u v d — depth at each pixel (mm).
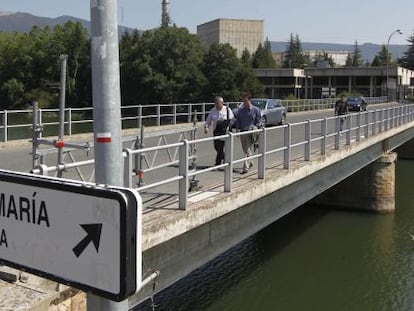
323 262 16812
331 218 22562
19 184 2316
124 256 2025
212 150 18078
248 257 17234
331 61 182125
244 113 12578
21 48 86375
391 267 16453
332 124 32281
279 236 19797
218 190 9812
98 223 2088
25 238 2320
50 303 5008
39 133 7598
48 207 2232
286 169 12492
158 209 8188
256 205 11047
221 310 12977
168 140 21469
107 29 2812
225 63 76250
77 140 22297
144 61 75250
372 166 23578
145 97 75125
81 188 2123
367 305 13680
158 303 13227
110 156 2855
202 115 32906
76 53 83562
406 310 13352
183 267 8461
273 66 139750
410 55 155125
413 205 25359
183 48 75312
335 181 17281
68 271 2182
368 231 20594
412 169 37562
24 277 5129
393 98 87562
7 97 86250
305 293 14320
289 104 51031
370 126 24391
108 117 2842
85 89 83125
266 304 13453
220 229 9555
